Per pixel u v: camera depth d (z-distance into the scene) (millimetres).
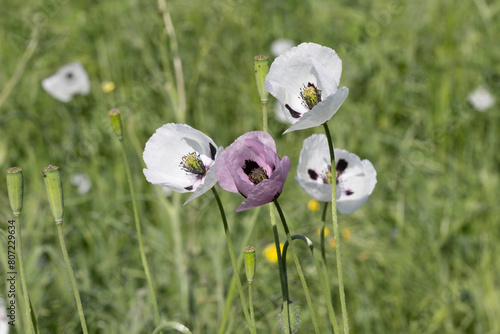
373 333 4719
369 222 5512
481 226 5570
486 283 4977
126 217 5488
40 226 5355
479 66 7145
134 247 5371
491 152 6316
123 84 7141
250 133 2344
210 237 5332
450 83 6941
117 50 7328
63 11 8109
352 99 6930
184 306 4523
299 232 4957
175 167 2623
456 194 5895
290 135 6121
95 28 7852
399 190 5820
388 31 7668
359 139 6469
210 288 4973
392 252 5086
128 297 4945
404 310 4922
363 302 4715
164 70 5301
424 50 7539
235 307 3869
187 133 2600
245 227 5430
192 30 7633
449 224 5629
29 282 4688
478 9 7781
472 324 4867
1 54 7840
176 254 4730
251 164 2375
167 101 5137
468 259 5391
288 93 2494
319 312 4586
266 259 4875
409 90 7105
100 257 5277
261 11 7887
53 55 7805
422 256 5375
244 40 7641
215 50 7414
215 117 6887
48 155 6648
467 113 6547
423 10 7746
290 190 5762
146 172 2592
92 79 7383
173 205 4746
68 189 6141
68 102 7023
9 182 2457
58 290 4836
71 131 6668
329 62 2498
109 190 6086
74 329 4492
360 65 7324
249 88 7016
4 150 6457
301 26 8016
